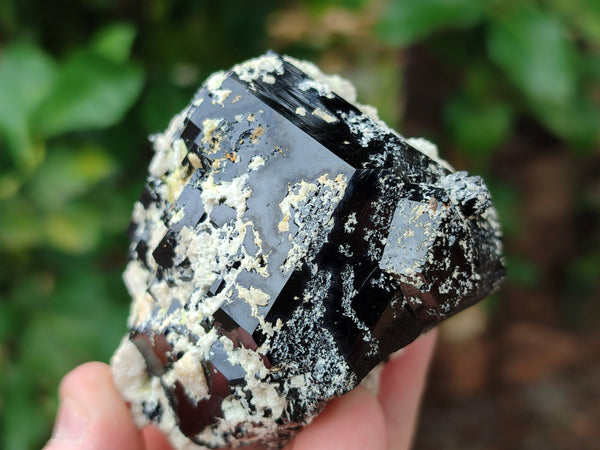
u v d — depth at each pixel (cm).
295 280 10
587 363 30
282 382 10
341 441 11
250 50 23
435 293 10
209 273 11
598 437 27
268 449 13
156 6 21
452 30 24
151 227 12
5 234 20
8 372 19
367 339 10
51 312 20
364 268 10
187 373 11
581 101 25
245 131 11
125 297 21
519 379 29
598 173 32
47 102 18
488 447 27
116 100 18
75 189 20
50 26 21
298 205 10
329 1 23
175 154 11
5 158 19
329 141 10
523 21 22
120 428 12
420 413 28
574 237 32
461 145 24
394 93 24
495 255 12
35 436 19
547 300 32
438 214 10
